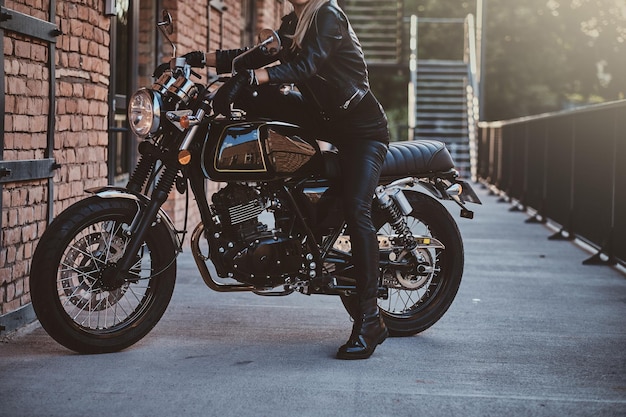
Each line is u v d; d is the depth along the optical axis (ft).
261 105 19.13
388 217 20.11
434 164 20.53
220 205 18.38
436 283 20.99
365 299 18.54
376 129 18.78
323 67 17.98
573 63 139.23
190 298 24.43
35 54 21.31
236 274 18.47
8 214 20.03
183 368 17.35
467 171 100.48
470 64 100.48
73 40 24.27
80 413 14.65
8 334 19.76
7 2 19.77
